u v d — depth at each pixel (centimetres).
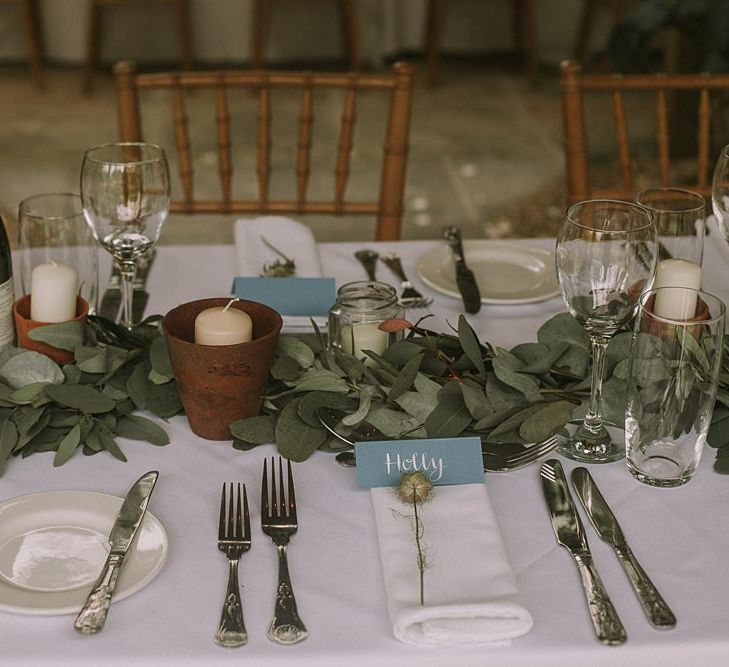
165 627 78
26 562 84
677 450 96
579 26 532
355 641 77
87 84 489
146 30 527
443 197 380
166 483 96
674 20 357
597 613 79
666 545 88
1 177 387
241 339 98
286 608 79
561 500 93
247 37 528
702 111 180
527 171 407
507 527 90
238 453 101
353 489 95
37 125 446
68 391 100
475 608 76
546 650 76
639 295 97
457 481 94
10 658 74
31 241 118
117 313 129
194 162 409
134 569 83
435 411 98
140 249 119
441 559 83
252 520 91
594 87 176
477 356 102
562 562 86
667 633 78
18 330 111
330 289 124
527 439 96
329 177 397
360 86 180
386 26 534
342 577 84
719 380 103
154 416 107
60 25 521
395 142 181
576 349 107
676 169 399
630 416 96
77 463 99
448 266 144
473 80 525
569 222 96
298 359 104
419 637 76
